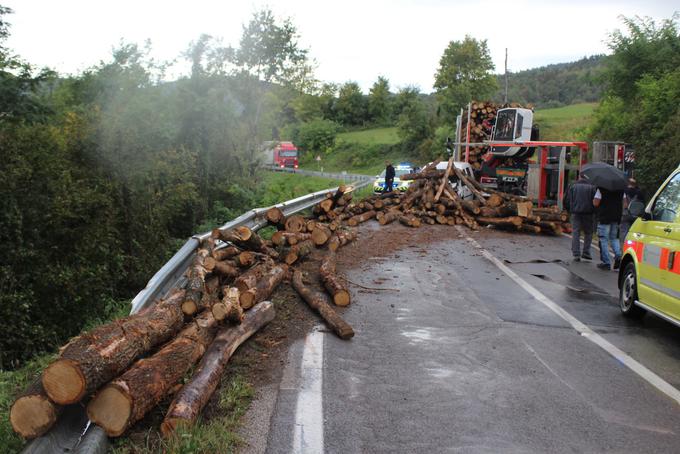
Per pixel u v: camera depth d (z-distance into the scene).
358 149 76.31
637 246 7.94
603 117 27.48
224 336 5.89
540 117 59.78
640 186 20.25
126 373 4.45
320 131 82.00
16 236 8.96
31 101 11.59
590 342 7.05
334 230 13.43
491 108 24.19
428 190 18.86
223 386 5.36
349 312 8.08
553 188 20.61
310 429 4.64
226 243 9.50
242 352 6.27
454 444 4.45
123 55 15.45
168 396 4.89
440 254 12.87
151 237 12.47
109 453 4.14
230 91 19.84
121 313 8.64
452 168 19.59
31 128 10.62
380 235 15.35
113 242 11.05
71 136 11.87
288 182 27.91
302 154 83.25
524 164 23.28
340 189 17.55
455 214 17.84
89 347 4.28
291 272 9.66
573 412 5.06
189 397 4.64
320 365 6.04
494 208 17.11
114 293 10.88
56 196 9.74
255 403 5.09
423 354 6.48
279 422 4.75
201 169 16.22
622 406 5.21
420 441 4.49
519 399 5.32
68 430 4.29
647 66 25.09
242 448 4.32
